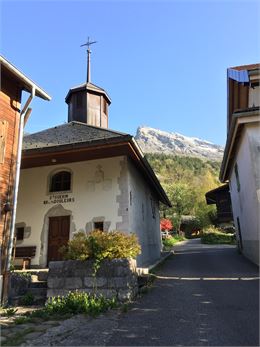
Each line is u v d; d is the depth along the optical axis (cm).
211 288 886
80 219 1272
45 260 1270
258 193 1070
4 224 931
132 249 858
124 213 1230
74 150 1184
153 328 568
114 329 569
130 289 786
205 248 2641
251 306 684
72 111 1744
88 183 1305
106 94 1797
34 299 853
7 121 991
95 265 802
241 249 1792
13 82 1041
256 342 488
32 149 1223
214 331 542
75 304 702
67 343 504
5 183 955
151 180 1709
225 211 3136
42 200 1345
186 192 5097
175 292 852
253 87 1268
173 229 4669
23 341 514
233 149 1434
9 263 913
